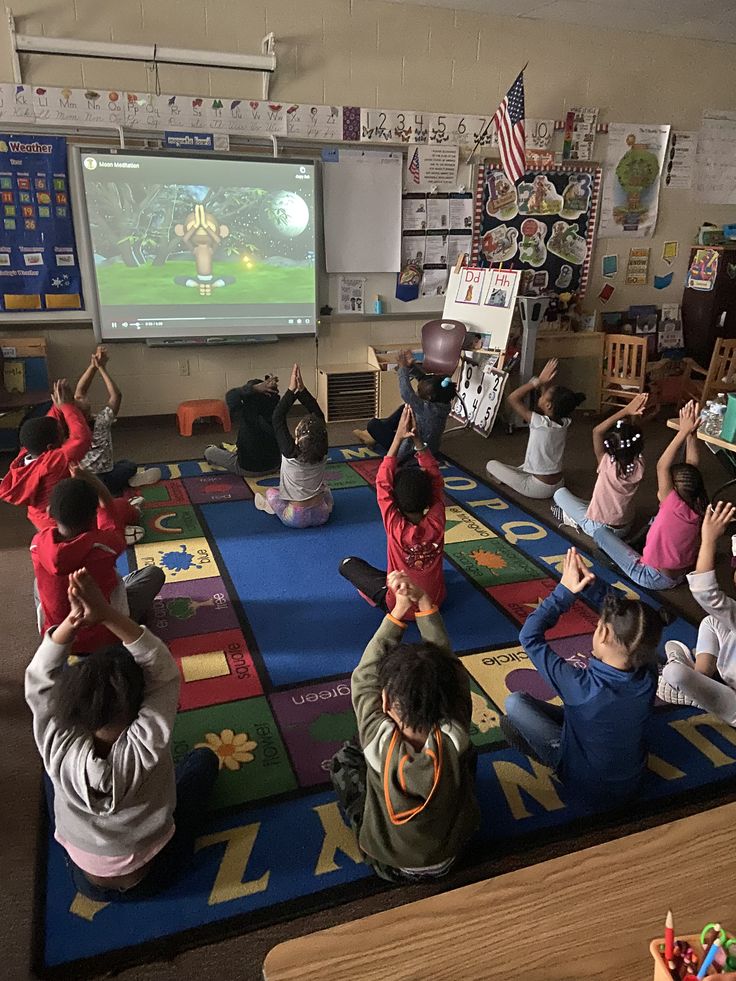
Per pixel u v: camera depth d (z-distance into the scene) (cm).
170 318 501
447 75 518
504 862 171
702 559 206
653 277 625
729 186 628
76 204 467
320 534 350
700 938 88
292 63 481
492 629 269
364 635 264
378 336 563
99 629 225
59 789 145
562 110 555
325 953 93
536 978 90
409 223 542
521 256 579
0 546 335
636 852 109
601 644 175
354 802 170
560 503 365
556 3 492
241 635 263
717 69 592
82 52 432
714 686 210
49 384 475
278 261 514
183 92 463
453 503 392
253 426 413
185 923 155
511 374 560
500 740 212
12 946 150
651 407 590
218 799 188
